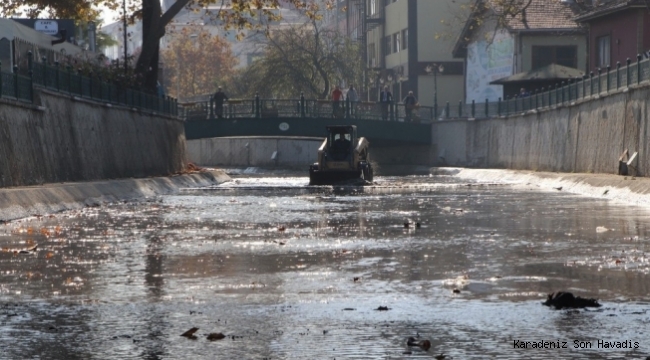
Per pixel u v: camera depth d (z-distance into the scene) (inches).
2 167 1457.9
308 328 524.1
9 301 613.9
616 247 888.9
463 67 4079.7
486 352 463.8
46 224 1179.3
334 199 1740.9
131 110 2354.8
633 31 2608.3
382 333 509.0
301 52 4325.8
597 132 2121.1
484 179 2728.8
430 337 498.0
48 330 522.6
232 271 744.3
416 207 1489.9
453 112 3383.4
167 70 6328.7
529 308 575.2
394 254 847.1
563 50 3385.8
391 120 3398.1
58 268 767.7
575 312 561.3
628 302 591.5
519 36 3363.7
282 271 742.5
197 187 2330.2
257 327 527.8
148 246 924.0
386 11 4835.1
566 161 2370.8
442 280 689.6
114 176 2161.7
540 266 759.7
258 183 2549.2
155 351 472.7
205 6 2642.7
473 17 3592.5
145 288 663.8
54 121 1771.7
